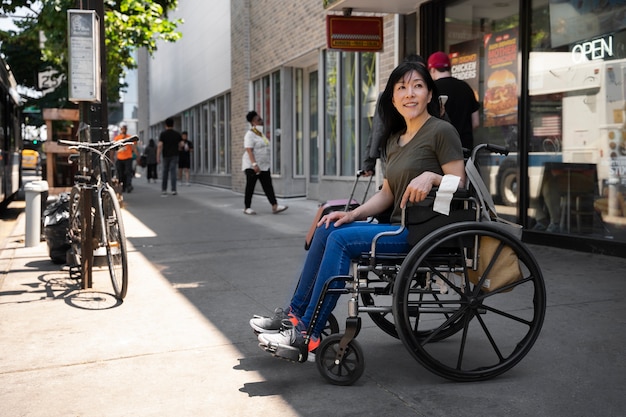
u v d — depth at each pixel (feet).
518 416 9.37
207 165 77.87
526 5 24.75
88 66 18.33
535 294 11.03
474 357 12.03
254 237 28.32
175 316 15.30
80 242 19.06
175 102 95.86
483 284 10.91
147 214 38.63
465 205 11.16
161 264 22.06
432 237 10.46
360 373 10.69
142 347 12.95
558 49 23.50
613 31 21.33
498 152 11.23
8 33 55.72
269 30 51.72
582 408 9.62
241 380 11.10
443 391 10.43
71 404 10.13
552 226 23.86
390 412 9.64
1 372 11.59
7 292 17.87
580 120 22.62
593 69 22.09
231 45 61.98
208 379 11.16
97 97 18.49
